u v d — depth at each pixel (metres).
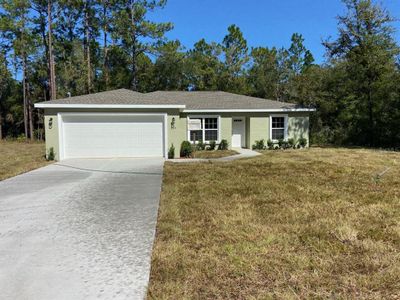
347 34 19.83
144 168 10.56
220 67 35.47
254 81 36.53
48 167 11.17
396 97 18.08
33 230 4.46
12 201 6.19
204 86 34.84
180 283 2.97
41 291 2.85
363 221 4.66
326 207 5.43
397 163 11.03
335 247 3.71
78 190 7.17
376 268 3.20
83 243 3.97
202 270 3.21
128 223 4.74
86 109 13.48
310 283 2.94
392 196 6.18
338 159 12.23
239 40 35.94
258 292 2.81
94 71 31.98
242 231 4.28
